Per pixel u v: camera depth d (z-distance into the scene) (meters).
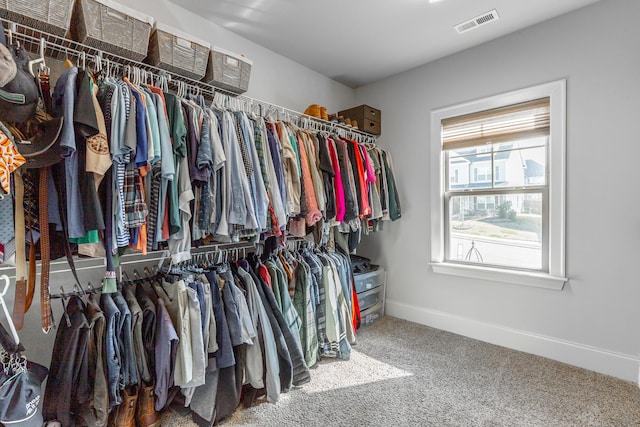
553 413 1.60
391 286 3.08
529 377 1.95
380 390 1.82
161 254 1.92
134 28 1.46
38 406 1.12
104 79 1.28
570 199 2.10
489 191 2.51
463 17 2.13
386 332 2.66
